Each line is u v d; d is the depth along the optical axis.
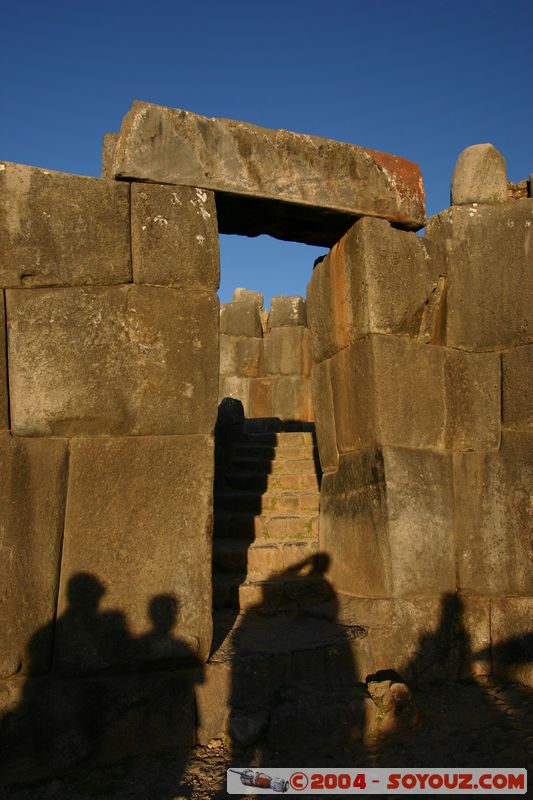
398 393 4.25
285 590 4.61
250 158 3.89
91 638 3.25
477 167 4.61
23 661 3.16
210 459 3.54
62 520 3.30
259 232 4.52
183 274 3.57
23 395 3.29
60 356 3.35
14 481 3.23
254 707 3.40
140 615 3.33
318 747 3.26
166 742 3.26
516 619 4.11
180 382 3.52
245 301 12.21
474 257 4.52
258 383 11.70
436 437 4.38
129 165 3.53
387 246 4.29
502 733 3.37
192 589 3.43
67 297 3.38
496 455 4.32
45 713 3.11
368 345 4.25
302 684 3.57
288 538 5.64
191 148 3.71
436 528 4.26
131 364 3.44
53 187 3.40
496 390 4.41
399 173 4.41
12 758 3.03
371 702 3.41
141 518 3.39
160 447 3.46
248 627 4.18
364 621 4.04
